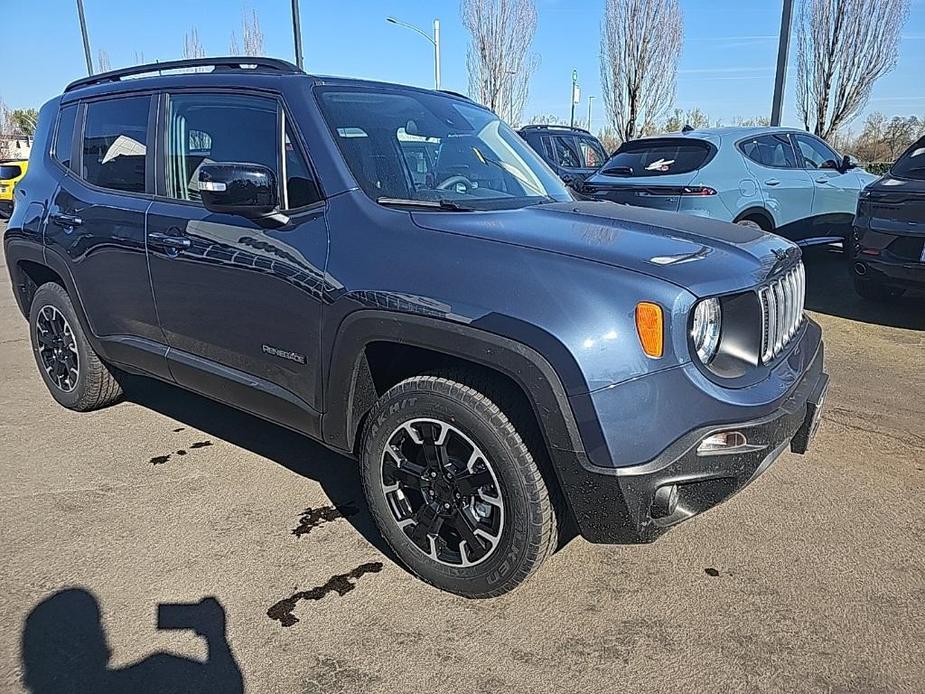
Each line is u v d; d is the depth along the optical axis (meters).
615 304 2.23
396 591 2.71
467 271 2.41
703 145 7.38
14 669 2.30
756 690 2.24
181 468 3.68
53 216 3.98
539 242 2.46
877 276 6.08
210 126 3.23
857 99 19.33
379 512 2.78
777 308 2.63
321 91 3.06
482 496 2.51
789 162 7.90
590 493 2.27
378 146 3.01
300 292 2.78
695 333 2.30
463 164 3.29
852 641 2.44
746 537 3.07
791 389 2.55
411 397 2.57
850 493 3.43
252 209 2.80
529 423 2.40
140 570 2.81
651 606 2.63
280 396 3.01
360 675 2.30
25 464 3.71
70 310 4.13
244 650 2.40
